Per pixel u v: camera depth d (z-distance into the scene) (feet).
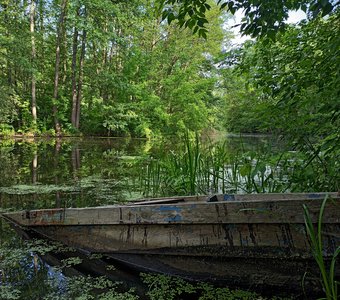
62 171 21.79
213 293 6.85
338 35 8.68
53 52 69.05
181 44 69.31
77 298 6.44
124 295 6.66
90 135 66.64
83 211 8.69
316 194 8.29
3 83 56.29
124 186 17.03
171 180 16.46
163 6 9.04
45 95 66.59
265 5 7.72
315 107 9.97
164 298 6.61
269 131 13.71
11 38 54.34
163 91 70.28
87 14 60.44
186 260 7.61
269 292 6.88
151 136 61.93
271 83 10.99
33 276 7.34
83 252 8.66
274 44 11.47
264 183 12.01
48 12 67.00
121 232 8.23
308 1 7.80
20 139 53.11
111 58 70.69
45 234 9.29
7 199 14.02
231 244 7.30
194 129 64.44
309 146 10.82
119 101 68.08
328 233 6.60
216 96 78.07
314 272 6.71
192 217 7.56
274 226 7.00
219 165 16.46
